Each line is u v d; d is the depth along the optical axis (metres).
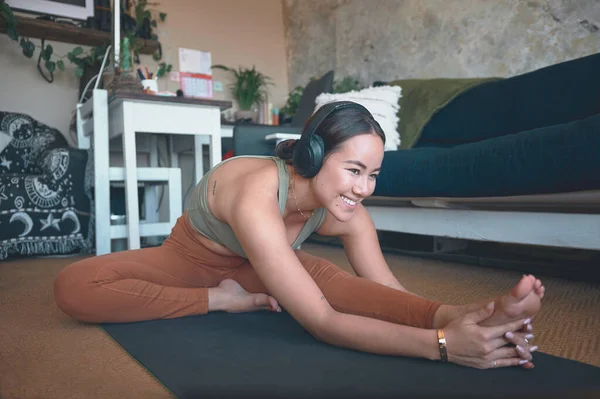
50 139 3.68
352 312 1.02
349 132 0.91
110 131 2.64
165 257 1.29
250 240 0.95
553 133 1.56
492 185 1.75
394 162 2.22
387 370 0.84
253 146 2.73
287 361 0.91
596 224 1.55
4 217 2.82
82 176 3.04
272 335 1.09
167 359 0.94
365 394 0.74
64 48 4.21
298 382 0.79
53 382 0.86
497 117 2.60
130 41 3.87
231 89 4.95
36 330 1.23
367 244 1.19
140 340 1.08
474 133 2.71
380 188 2.26
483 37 3.23
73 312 1.21
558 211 1.75
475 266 2.26
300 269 0.94
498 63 3.15
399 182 2.15
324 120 0.94
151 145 3.67
